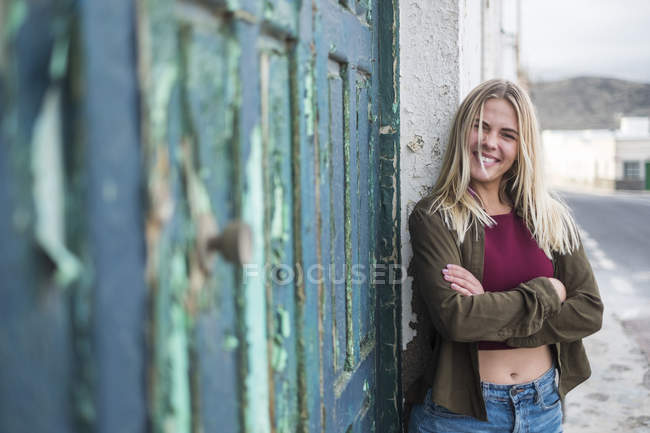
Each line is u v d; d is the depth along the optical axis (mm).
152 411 559
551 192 1851
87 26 457
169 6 591
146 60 536
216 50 721
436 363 1753
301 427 1080
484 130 1738
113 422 499
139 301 533
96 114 469
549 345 1769
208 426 702
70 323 449
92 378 471
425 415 1794
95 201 469
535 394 1697
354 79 1534
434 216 1717
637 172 38844
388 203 1890
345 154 1487
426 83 1939
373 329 1830
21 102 405
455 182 1787
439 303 1611
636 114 77062
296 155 1025
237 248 643
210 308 698
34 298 418
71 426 453
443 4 1902
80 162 453
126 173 510
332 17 1292
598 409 3156
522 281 1720
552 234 1736
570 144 48781
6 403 399
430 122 1948
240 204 780
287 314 1000
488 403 1685
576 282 1747
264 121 893
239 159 778
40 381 425
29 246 413
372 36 1754
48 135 426
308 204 1086
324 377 1252
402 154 1981
